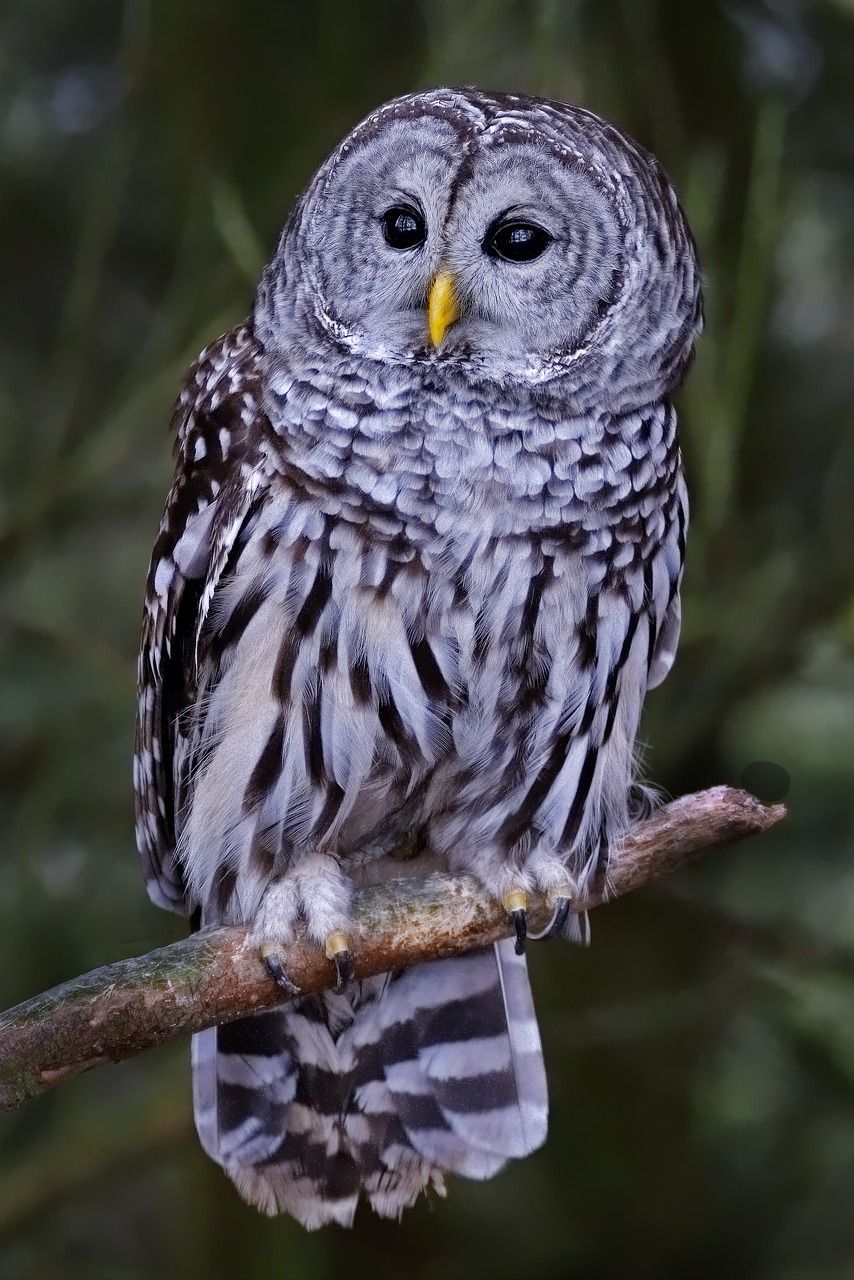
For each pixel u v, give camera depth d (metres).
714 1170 5.87
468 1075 5.74
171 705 5.73
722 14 5.85
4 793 5.87
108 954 5.83
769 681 5.86
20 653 5.86
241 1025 5.73
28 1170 5.82
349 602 5.66
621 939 5.88
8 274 5.93
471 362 5.68
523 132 5.70
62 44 5.91
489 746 5.69
